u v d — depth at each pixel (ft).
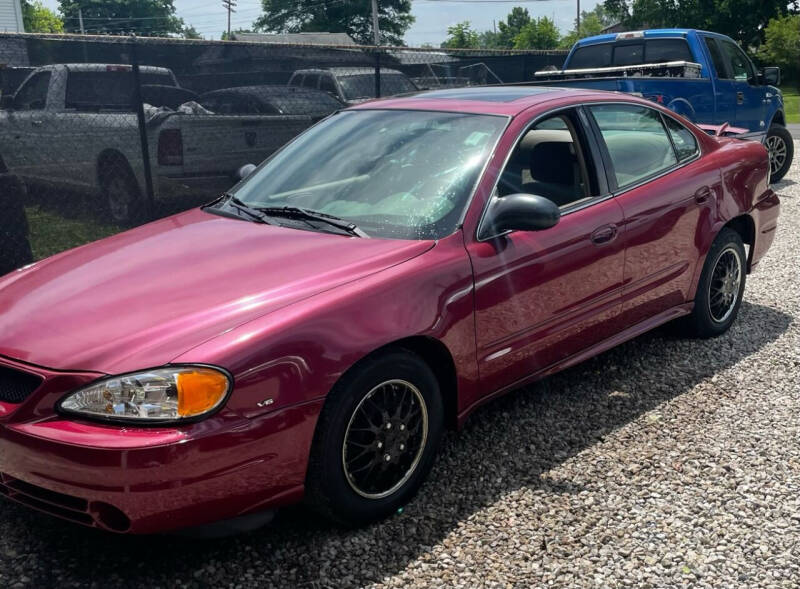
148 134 25.27
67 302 9.64
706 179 15.07
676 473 11.05
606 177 13.11
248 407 8.41
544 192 12.13
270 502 8.87
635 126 14.25
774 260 22.72
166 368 8.21
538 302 11.64
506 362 11.42
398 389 9.86
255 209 12.16
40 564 9.09
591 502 10.34
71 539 9.59
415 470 10.22
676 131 15.28
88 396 8.23
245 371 8.39
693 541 9.48
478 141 11.87
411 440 10.12
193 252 10.69
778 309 18.29
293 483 8.96
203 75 27.09
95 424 8.19
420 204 11.18
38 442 8.20
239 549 9.39
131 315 9.11
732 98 31.94
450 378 10.75
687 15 182.60
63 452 8.07
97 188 26.61
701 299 15.60
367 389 9.41
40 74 25.93
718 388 13.89
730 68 32.78
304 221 11.46
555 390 13.88
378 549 9.37
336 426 9.11
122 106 25.71
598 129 13.33
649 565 9.04
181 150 25.98
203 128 26.35
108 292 9.73
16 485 8.82
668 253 14.20
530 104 12.66
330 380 8.91
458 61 37.40
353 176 12.08
